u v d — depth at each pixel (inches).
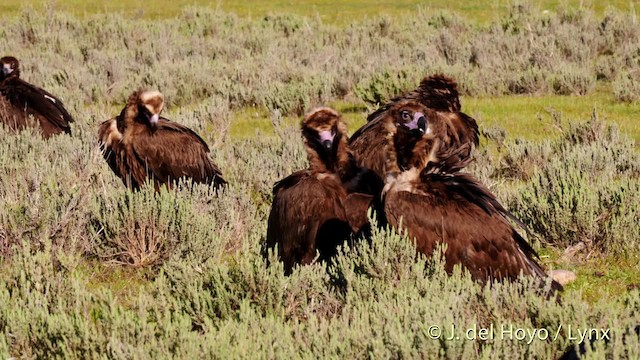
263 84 1512.1
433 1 2650.1
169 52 1905.8
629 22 1914.4
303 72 1608.0
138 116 881.5
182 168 895.7
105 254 687.1
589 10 2130.9
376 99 1396.4
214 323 543.8
